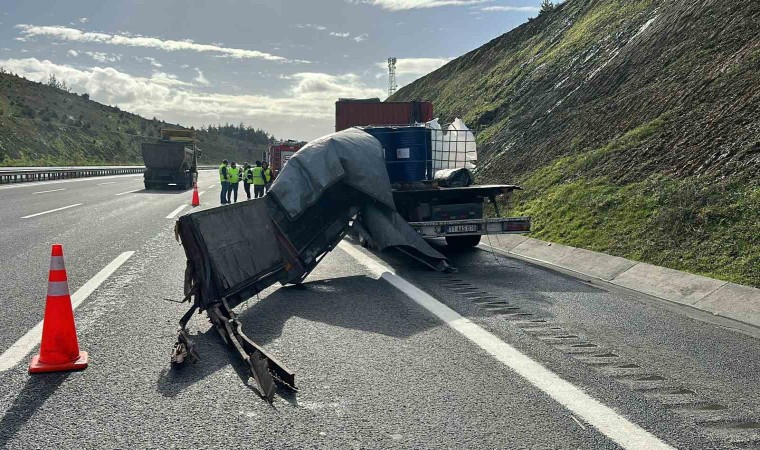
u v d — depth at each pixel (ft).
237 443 11.90
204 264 21.06
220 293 21.90
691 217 35.04
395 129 42.78
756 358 17.78
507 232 36.99
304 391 14.75
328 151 30.42
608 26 92.22
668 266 31.42
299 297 25.82
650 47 67.05
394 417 13.19
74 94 485.97
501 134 90.27
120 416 13.20
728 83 47.34
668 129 48.60
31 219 57.41
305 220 30.07
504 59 146.82
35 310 22.47
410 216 38.11
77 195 93.76
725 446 11.85
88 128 376.68
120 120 474.90
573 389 14.92
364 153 31.83
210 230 22.18
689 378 15.89
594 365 16.87
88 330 20.06
